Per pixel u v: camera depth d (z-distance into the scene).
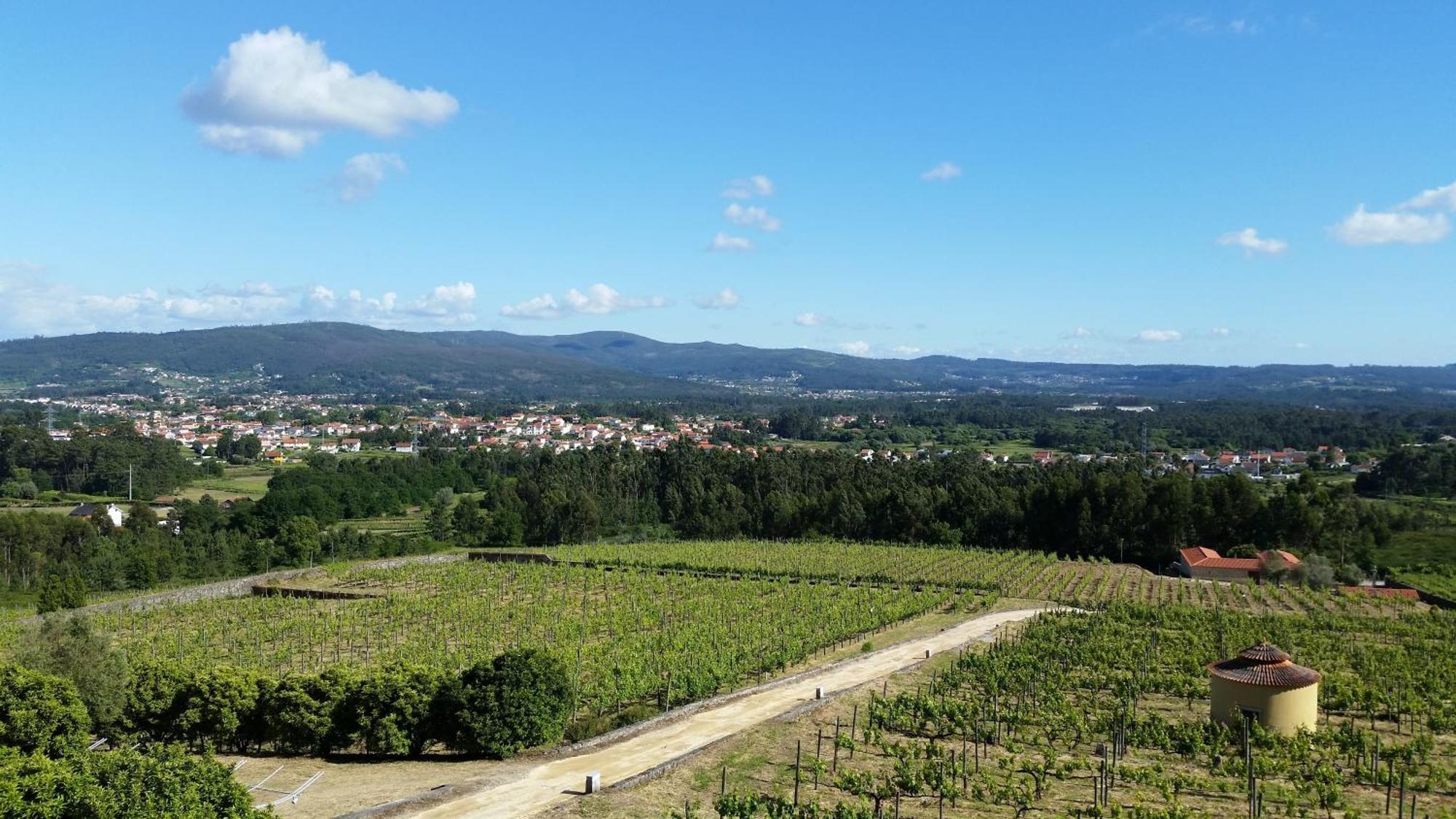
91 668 41.16
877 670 55.72
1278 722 42.25
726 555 113.31
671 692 52.44
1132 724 42.94
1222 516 117.38
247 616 78.44
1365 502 138.12
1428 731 45.25
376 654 65.00
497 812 31.89
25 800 25.03
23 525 110.31
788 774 36.50
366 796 34.31
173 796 25.48
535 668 40.81
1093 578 100.44
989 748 41.03
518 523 135.25
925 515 130.75
